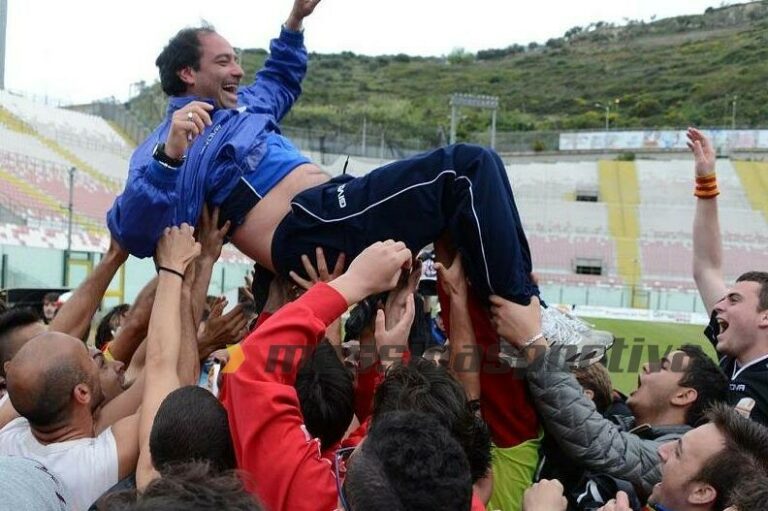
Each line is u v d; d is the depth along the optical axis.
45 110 39.09
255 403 2.09
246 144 3.14
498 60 121.88
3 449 2.66
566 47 120.44
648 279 38.09
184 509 1.36
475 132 79.12
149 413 2.55
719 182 47.31
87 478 2.54
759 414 3.36
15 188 28.91
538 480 2.94
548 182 50.28
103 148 38.62
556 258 39.69
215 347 3.42
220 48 3.26
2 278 18.77
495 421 2.93
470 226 2.73
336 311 2.27
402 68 117.62
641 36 118.25
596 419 2.82
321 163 52.06
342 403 2.46
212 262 3.12
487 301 2.85
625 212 44.38
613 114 86.69
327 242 2.92
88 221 28.72
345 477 1.78
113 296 19.42
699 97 87.94
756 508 2.12
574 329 3.20
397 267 2.40
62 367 2.62
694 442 2.49
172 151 2.74
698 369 3.36
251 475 1.93
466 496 1.65
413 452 1.65
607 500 2.75
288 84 3.69
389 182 2.85
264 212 3.11
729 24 114.62
